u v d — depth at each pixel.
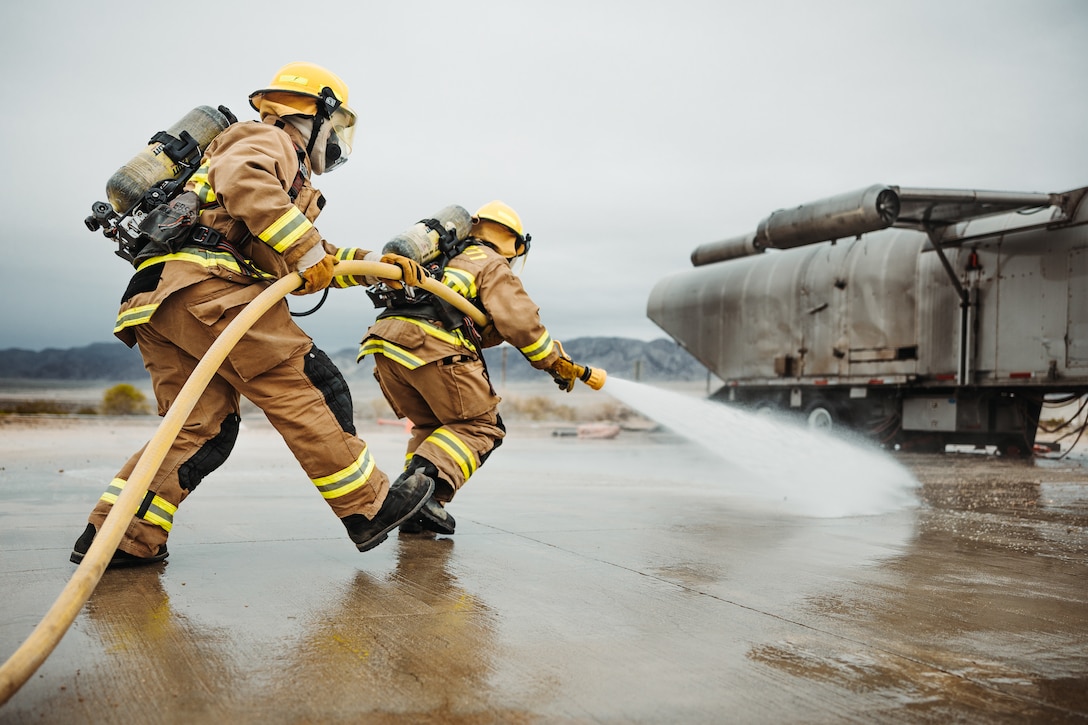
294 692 1.97
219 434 3.40
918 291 13.80
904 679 2.16
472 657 2.26
